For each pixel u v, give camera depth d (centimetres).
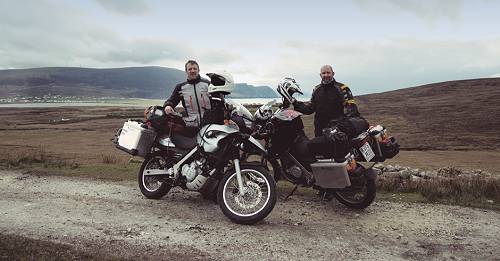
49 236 502
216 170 604
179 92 700
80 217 579
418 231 532
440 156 1981
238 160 566
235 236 509
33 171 899
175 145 650
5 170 916
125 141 702
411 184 740
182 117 657
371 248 476
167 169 654
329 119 702
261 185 581
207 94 690
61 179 826
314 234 519
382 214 601
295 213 604
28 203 648
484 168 1535
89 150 2353
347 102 684
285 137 624
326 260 443
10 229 525
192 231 526
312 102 723
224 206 557
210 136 602
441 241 499
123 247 471
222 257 447
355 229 538
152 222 561
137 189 745
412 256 455
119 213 600
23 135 3922
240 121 599
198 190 625
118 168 941
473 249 475
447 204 654
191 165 621
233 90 621
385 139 607
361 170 591
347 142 584
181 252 459
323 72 698
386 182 749
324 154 596
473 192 711
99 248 466
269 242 491
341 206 641
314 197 693
